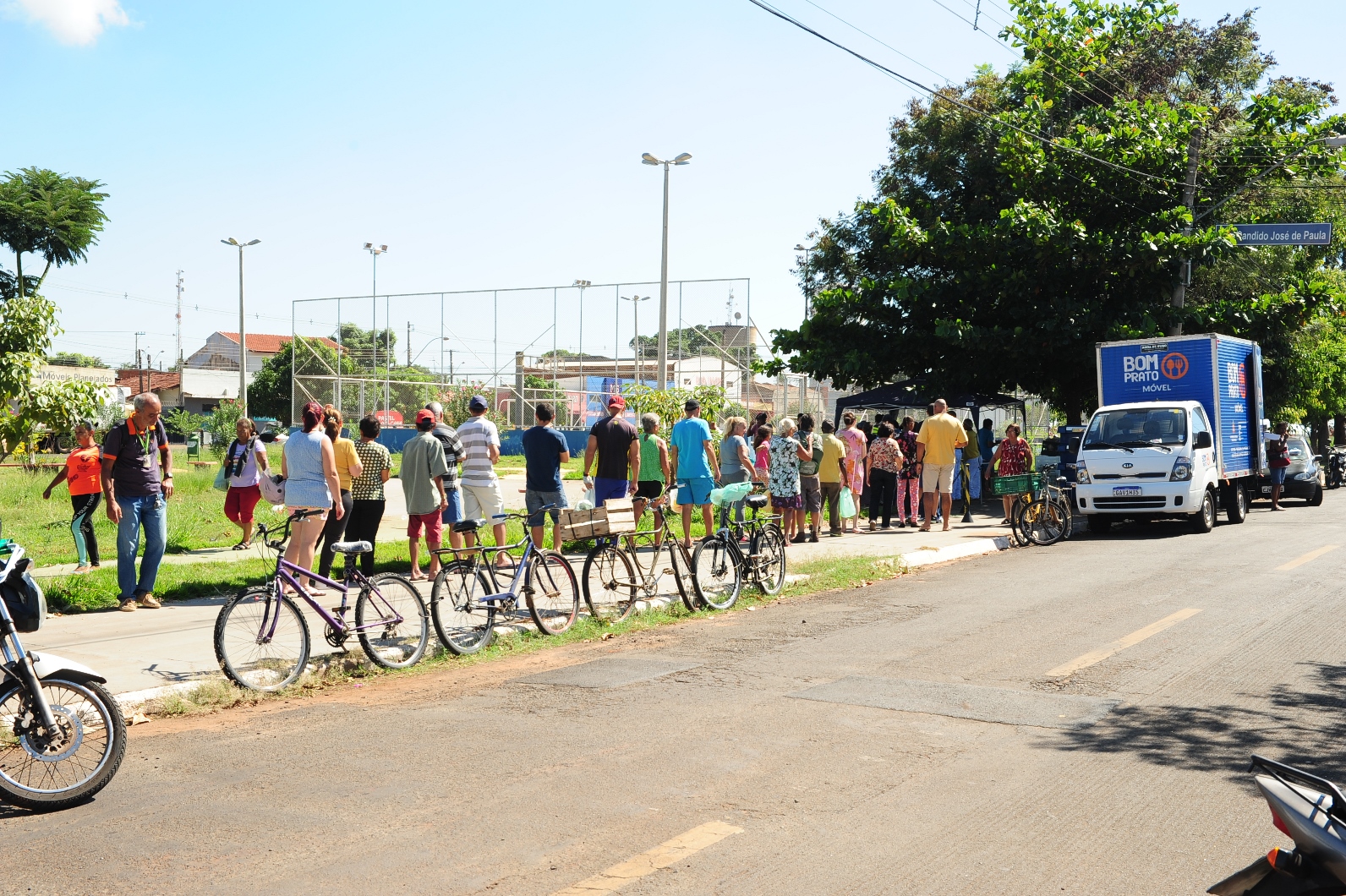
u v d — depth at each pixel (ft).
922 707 22.52
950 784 17.63
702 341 140.97
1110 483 59.52
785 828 15.69
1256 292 99.71
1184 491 57.93
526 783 17.89
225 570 41.29
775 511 53.47
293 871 14.29
